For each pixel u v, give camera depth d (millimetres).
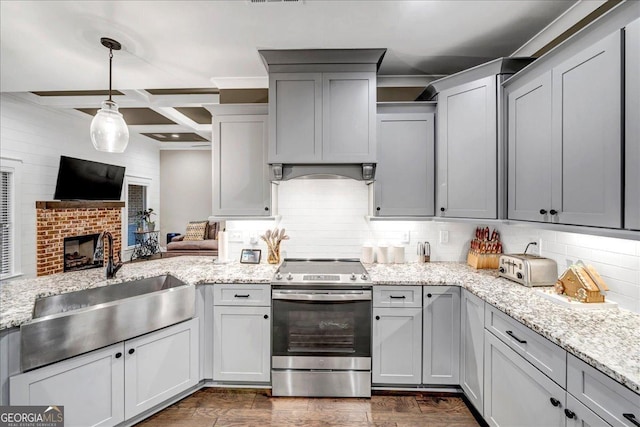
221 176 2752
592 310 1632
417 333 2285
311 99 2545
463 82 2383
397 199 2660
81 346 1704
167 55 2584
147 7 1953
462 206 2393
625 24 1319
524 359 1536
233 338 2346
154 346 2043
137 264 2811
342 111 2543
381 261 2861
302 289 2293
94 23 2133
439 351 2289
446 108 2500
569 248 2027
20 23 2139
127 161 6883
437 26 2164
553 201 1724
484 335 1923
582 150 1529
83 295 2121
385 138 2650
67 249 4898
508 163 2150
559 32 2129
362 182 2992
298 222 3014
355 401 2270
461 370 2244
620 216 1340
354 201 2992
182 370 2203
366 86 2531
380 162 2652
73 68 2857
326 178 2832
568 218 1620
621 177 1335
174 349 2154
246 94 3074
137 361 1957
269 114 2555
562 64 1651
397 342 2301
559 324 1438
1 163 4039
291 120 2553
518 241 2518
